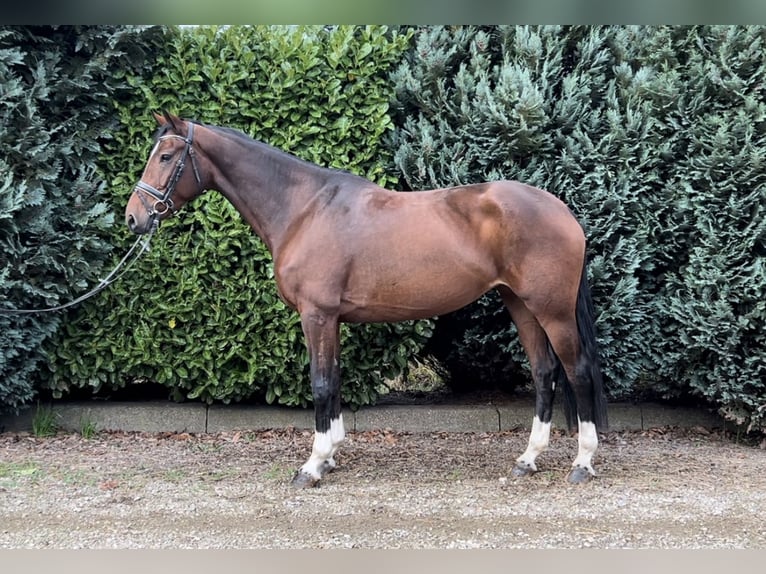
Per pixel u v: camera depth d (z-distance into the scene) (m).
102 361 4.19
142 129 4.15
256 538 2.63
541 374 3.50
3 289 3.86
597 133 4.09
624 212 4.03
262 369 4.17
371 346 4.22
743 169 3.84
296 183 3.42
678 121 4.05
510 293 3.49
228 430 4.35
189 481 3.37
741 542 2.60
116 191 4.14
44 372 4.25
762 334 3.85
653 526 2.75
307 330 3.29
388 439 4.19
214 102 4.12
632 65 4.21
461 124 4.13
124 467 3.60
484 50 4.13
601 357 4.12
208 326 4.14
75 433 4.27
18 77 3.90
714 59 3.97
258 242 4.09
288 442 4.13
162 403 4.43
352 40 4.12
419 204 3.30
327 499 3.09
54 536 2.64
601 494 3.15
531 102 3.87
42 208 3.93
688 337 3.98
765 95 3.92
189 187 3.40
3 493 3.15
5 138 3.84
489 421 4.38
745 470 3.56
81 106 4.12
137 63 4.08
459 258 3.21
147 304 4.18
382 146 4.25
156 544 2.57
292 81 4.06
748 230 3.81
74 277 4.03
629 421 4.45
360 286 3.28
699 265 3.95
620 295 3.99
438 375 5.02
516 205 3.18
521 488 3.24
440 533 2.68
